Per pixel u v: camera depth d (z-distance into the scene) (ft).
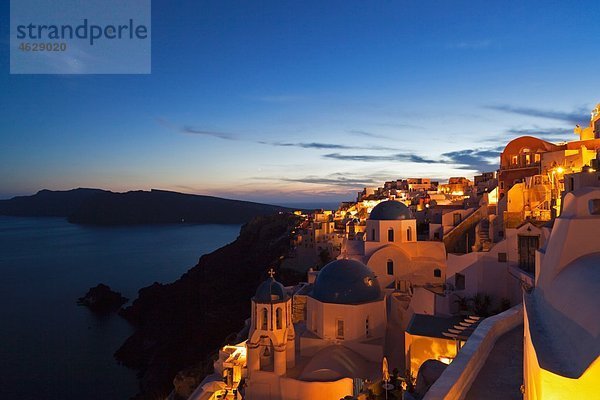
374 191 430.20
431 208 198.90
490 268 112.57
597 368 23.57
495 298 111.34
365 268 124.47
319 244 302.04
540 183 131.34
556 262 40.14
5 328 329.93
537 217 119.03
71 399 216.95
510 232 110.52
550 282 40.40
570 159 131.54
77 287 471.21
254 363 110.93
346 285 117.80
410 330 92.73
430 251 147.54
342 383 98.63
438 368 62.64
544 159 144.36
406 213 155.12
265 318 111.96
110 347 292.20
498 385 41.04
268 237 457.27
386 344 116.26
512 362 46.42
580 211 42.73
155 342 282.15
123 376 245.65
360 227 238.48
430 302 117.91
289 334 111.45
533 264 106.63
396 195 323.98
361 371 104.17
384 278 147.23
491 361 46.83
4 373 246.88
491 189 192.13
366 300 116.47
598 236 38.63
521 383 41.29
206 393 122.31
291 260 319.68
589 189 44.09
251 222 522.47
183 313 319.47
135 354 273.33
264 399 107.65
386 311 129.59
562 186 115.24
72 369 253.85
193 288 362.33
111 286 475.72
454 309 112.78
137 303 366.43
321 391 100.01
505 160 172.45
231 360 129.70
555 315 34.53
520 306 63.67
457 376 38.78
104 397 219.41
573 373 25.38
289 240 387.14
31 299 418.72
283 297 112.68
